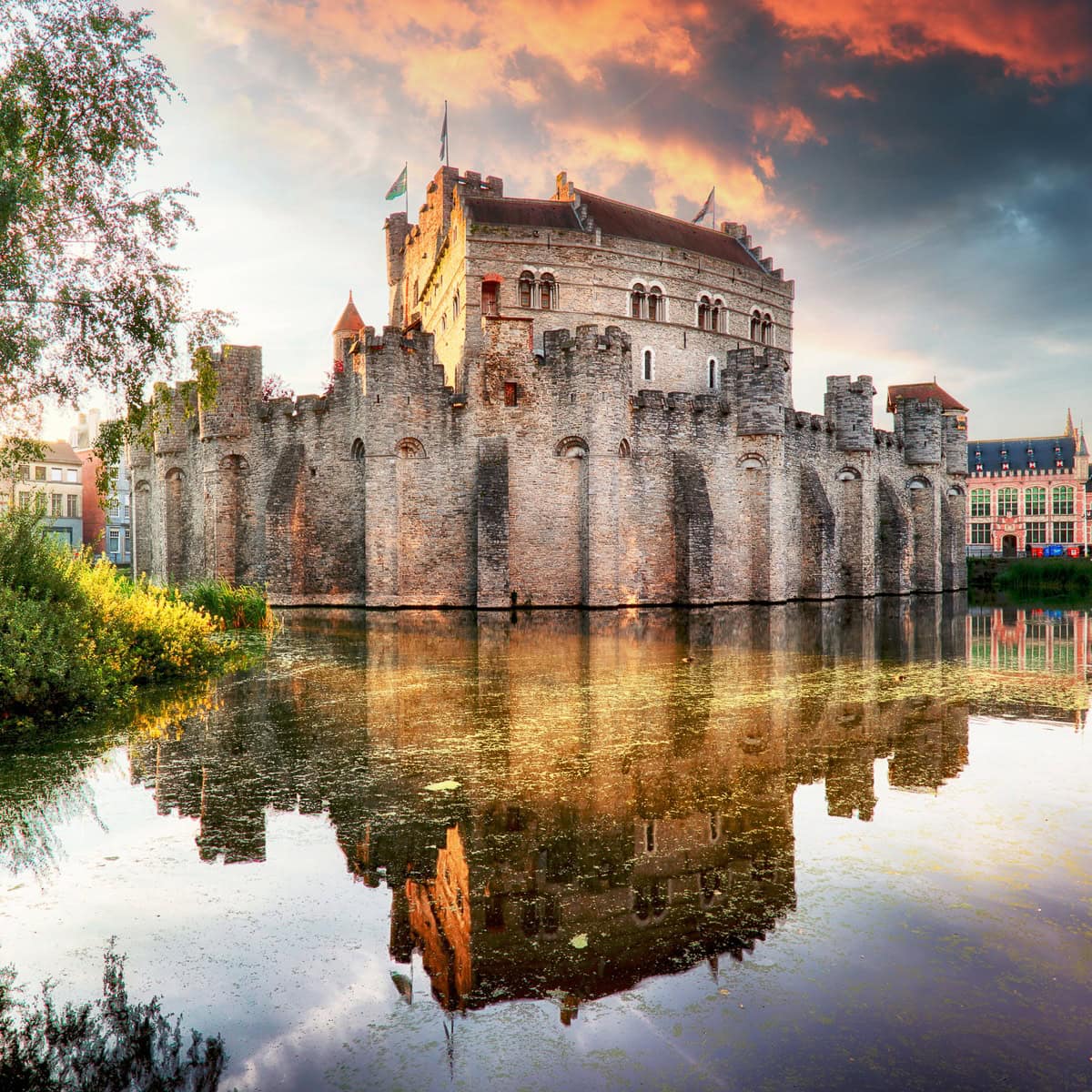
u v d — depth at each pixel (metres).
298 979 5.89
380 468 40.12
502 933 6.54
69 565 17.59
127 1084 4.75
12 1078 4.80
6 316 16.08
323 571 42.59
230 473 44.78
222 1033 5.27
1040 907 6.88
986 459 118.00
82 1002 5.60
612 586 41.22
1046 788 10.12
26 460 18.80
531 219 53.59
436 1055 5.03
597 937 6.45
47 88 16.75
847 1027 5.25
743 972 5.93
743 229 69.00
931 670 19.62
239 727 13.24
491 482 40.25
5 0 16.36
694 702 15.36
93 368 18.36
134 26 17.72
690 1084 4.71
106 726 13.34
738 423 46.62
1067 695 16.17
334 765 11.00
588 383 41.00
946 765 11.09
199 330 19.58
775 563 46.22
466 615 36.84
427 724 13.41
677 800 9.62
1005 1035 5.15
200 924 6.67
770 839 8.43
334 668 19.66
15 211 14.95
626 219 58.19
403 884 7.39
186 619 20.39
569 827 8.75
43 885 7.36
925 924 6.61
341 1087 4.70
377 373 40.09
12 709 13.38
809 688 16.95
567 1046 5.09
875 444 54.88
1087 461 115.94
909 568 55.66
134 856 7.99
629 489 42.88
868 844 8.28
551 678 18.16
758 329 62.38
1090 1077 4.73
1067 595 56.75
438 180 60.00
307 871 7.66
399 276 73.31
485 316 41.66
